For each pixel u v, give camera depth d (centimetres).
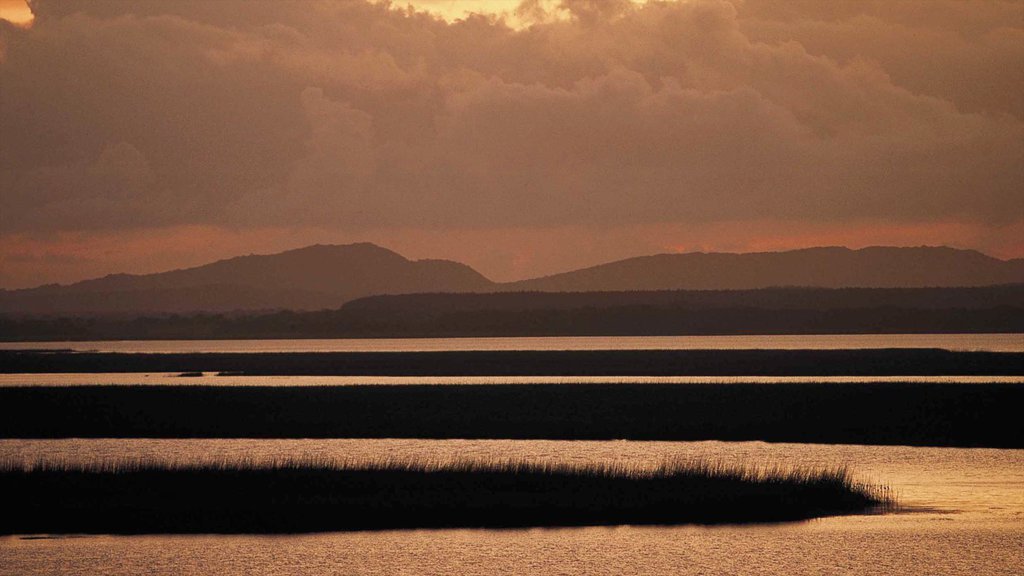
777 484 16925
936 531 14912
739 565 13375
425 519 15262
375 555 13788
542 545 14212
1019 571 13162
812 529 15038
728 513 15725
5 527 14912
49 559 13612
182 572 13062
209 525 14988
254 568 13262
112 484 16912
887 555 13788
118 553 13875
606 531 14825
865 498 16750
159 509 15612
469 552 13900
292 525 15062
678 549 14062
